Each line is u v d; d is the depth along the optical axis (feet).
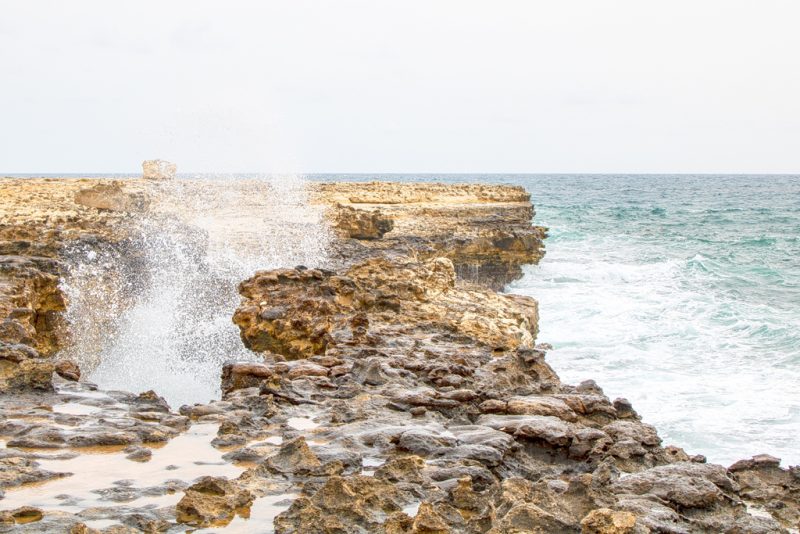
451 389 33.32
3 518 18.88
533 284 130.72
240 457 24.53
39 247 67.46
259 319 48.39
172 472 23.21
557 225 261.24
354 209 103.86
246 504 20.76
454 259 121.29
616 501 20.27
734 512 22.06
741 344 85.76
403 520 18.88
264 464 23.40
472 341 46.01
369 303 51.78
